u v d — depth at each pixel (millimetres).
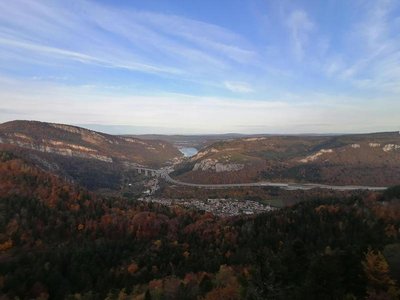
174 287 98250
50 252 129875
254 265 99750
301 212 148750
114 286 109812
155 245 145000
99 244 144125
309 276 64438
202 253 129500
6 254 128000
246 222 158625
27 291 103000
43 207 167000
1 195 169875
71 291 107188
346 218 131375
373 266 62406
